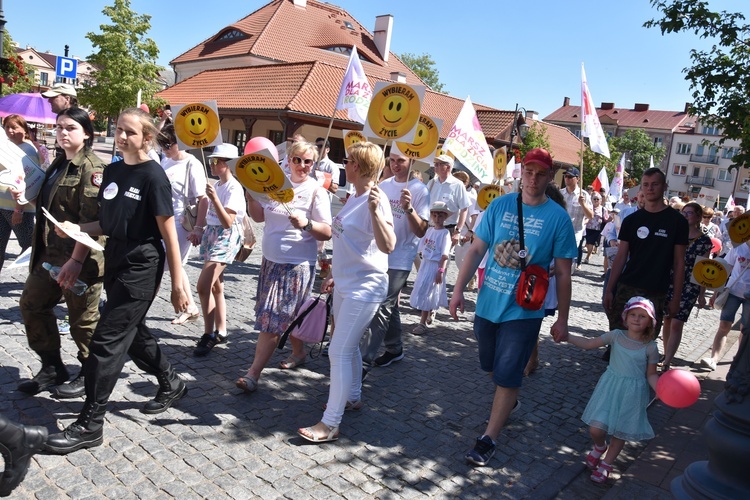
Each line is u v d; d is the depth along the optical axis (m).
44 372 3.92
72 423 3.44
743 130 6.18
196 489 3.09
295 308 4.25
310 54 38.19
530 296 3.56
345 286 3.68
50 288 3.74
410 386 4.90
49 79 89.19
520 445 4.09
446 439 4.03
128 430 3.58
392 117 4.07
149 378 4.34
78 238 3.08
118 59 24.97
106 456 3.28
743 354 2.72
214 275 4.90
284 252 4.20
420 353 5.83
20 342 4.70
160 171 3.37
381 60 42.53
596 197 14.88
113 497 2.93
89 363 3.28
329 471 3.43
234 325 5.88
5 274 6.56
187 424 3.75
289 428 3.88
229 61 37.81
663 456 4.17
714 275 5.81
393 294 4.83
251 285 7.83
